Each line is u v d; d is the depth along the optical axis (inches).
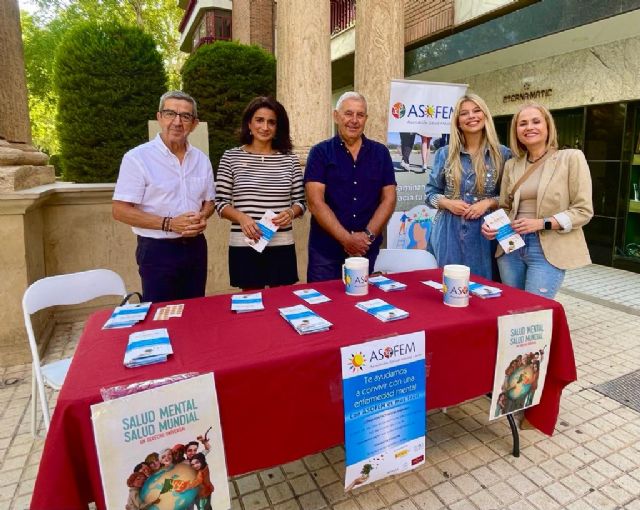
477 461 86.9
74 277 95.1
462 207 111.3
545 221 98.7
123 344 62.9
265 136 110.9
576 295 193.9
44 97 710.5
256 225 98.7
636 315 169.3
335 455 89.7
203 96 274.5
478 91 307.1
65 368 89.0
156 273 101.0
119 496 48.6
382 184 110.6
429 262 117.7
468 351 72.5
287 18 174.9
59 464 46.9
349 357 61.5
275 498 77.9
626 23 192.1
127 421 48.4
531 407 87.0
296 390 59.5
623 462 86.4
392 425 66.9
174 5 839.7
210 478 54.0
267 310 76.9
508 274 111.0
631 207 234.2
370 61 179.9
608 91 227.8
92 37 247.1
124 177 96.3
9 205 126.3
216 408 53.8
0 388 119.9
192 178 103.7
